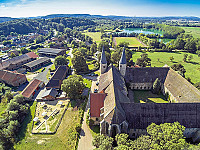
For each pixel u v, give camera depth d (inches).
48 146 1828.2
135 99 2765.7
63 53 6048.2
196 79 3732.8
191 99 2171.5
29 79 3789.4
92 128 2076.8
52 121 2260.1
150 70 3024.1
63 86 2630.4
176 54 6171.3
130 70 3041.3
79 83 2687.0
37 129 2107.5
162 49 6683.1
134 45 7795.3
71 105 2598.4
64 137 1947.6
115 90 2053.4
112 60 4490.7
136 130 1811.0
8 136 1958.7
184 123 1745.8
